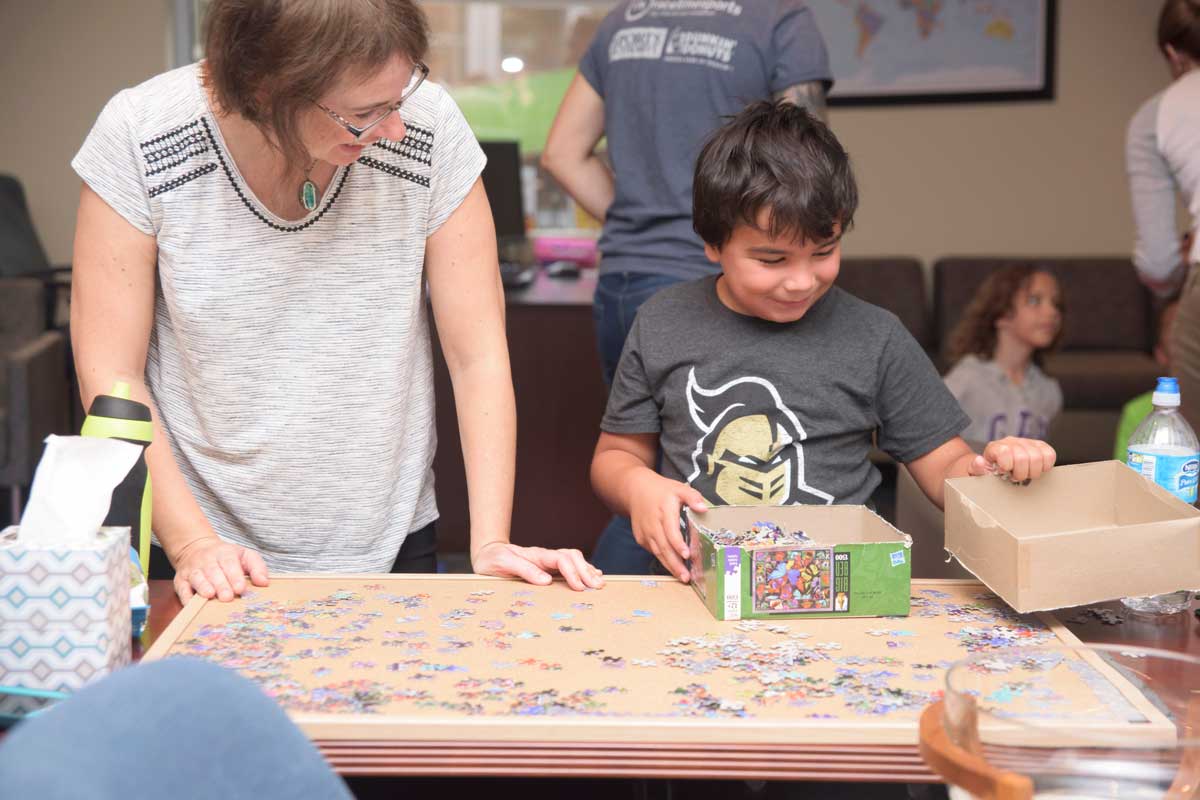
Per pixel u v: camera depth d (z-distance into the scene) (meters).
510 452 1.52
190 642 1.15
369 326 1.43
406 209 1.41
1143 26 5.78
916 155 5.91
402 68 1.14
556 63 5.59
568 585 1.33
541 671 1.08
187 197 1.33
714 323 1.64
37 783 0.54
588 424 3.55
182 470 1.48
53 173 5.47
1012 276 3.69
